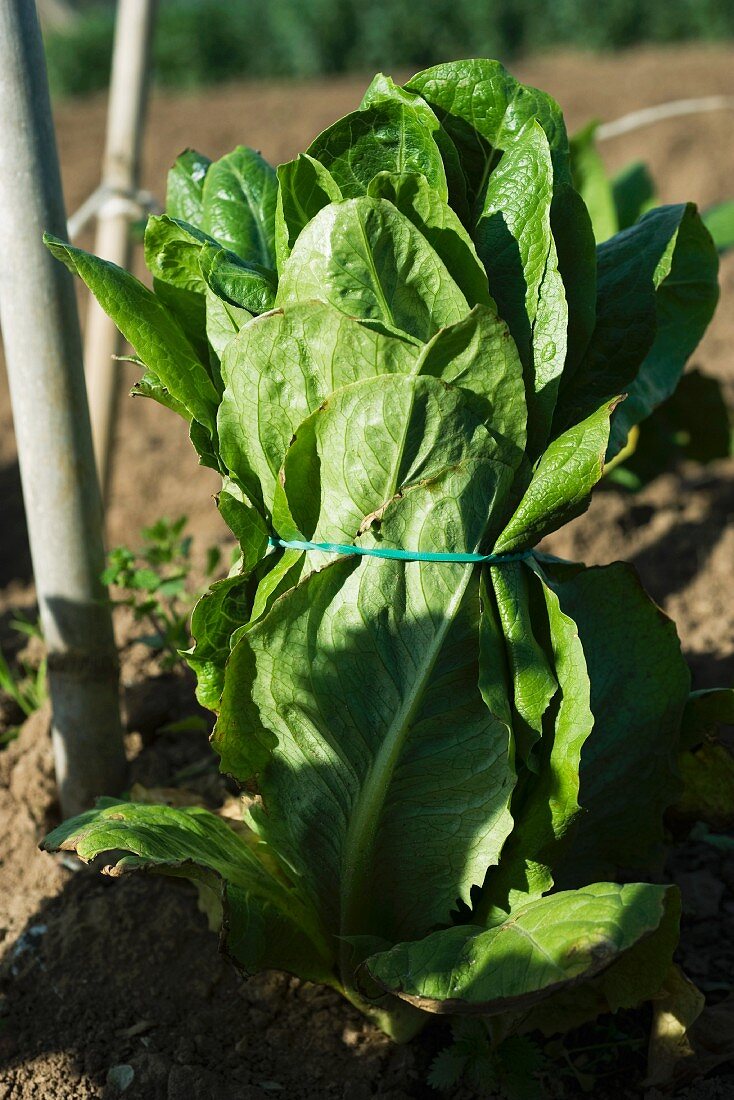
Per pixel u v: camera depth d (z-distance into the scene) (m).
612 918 0.74
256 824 0.83
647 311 0.82
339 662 0.78
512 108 0.78
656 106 3.73
